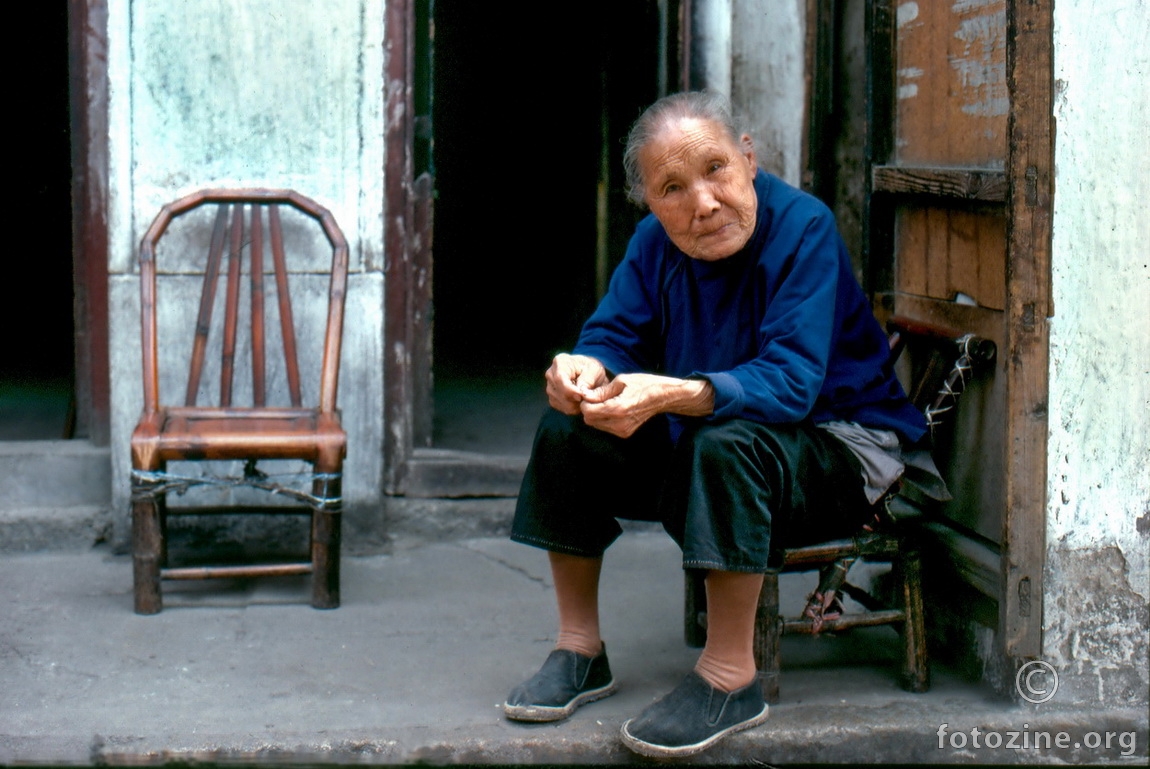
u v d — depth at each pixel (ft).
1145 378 8.12
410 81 11.59
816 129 12.45
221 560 11.51
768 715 8.14
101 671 8.95
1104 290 8.00
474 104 25.36
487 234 25.61
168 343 11.41
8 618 9.95
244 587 10.80
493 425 15.94
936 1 9.23
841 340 8.33
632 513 8.38
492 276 25.68
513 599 10.63
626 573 11.35
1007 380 7.98
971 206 8.82
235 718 8.17
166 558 10.63
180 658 9.21
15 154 24.68
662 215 7.80
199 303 11.39
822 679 8.87
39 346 21.49
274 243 11.18
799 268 7.84
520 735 7.95
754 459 7.48
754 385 7.48
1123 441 8.15
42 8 24.41
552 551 8.17
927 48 9.39
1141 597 8.35
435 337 24.00
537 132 24.71
